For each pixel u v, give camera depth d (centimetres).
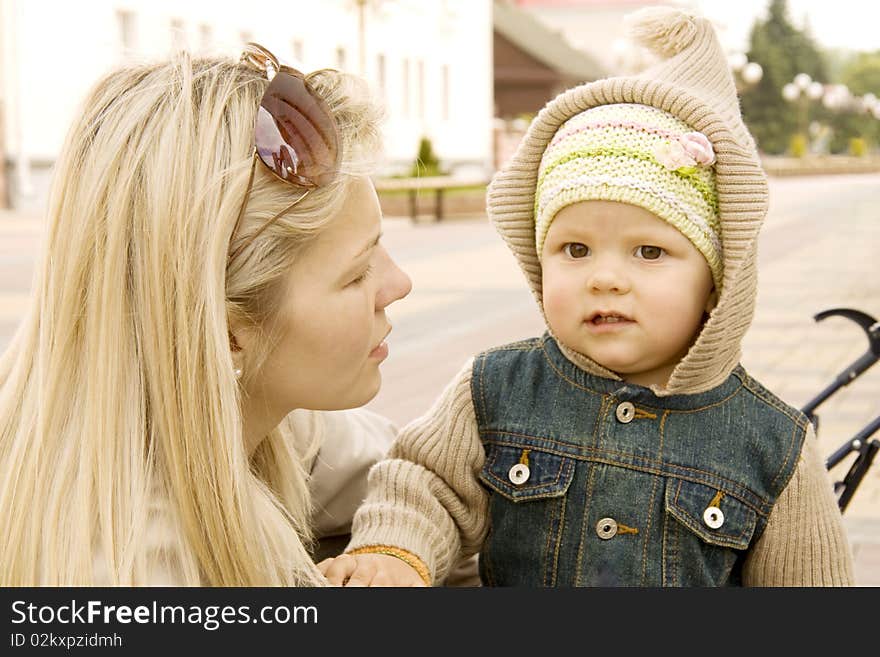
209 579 181
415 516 244
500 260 1864
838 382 304
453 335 1104
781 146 9581
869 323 300
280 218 184
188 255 177
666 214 230
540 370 259
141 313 178
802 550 245
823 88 10325
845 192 4428
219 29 3062
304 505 233
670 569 240
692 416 246
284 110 184
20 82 2667
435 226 2652
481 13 4681
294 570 199
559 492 246
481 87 4712
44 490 178
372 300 201
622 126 236
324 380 196
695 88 248
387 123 203
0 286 1397
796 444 245
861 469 285
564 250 242
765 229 2523
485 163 4753
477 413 261
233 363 191
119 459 176
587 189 233
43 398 179
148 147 180
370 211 198
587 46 10100
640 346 235
